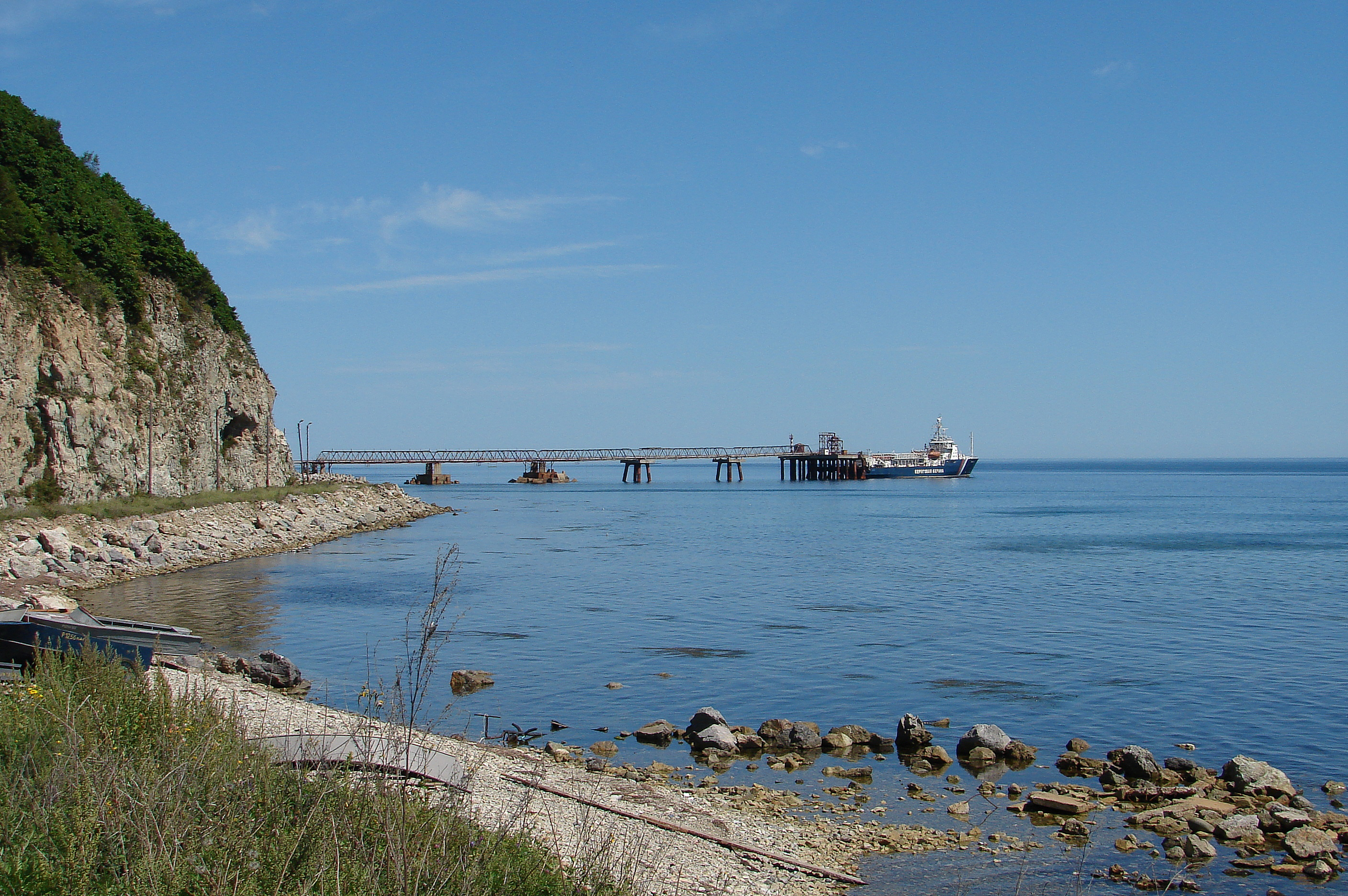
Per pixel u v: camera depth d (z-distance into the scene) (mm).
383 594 46000
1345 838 16297
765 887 13594
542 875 9812
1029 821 17188
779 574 55906
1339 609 42969
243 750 11570
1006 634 36562
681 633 36438
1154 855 15648
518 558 65250
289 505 89000
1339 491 193750
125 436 70188
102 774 9562
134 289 78750
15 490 58781
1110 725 24219
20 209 66500
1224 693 27328
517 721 24062
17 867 8000
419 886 8688
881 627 38062
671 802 17203
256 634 35062
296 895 8195
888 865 14945
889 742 22188
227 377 93875
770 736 22281
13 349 60219
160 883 8047
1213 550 71250
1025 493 180750
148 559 54531
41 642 19375
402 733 11828
